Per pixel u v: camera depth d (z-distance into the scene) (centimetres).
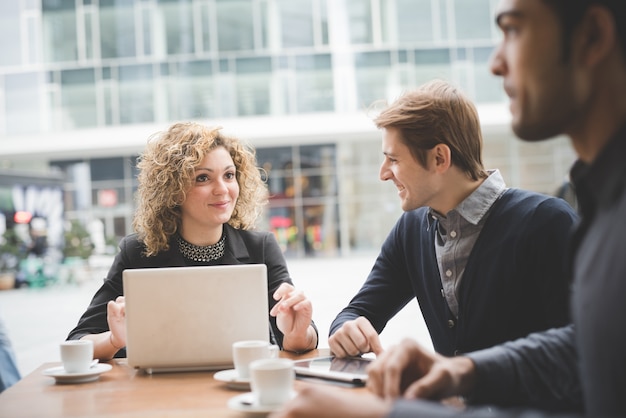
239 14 1953
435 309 218
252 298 194
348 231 2089
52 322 959
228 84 1956
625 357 87
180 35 1962
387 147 211
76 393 175
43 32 1972
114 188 2130
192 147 262
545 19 101
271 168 2103
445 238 214
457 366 132
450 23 1923
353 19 1947
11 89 1975
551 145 2012
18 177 1678
